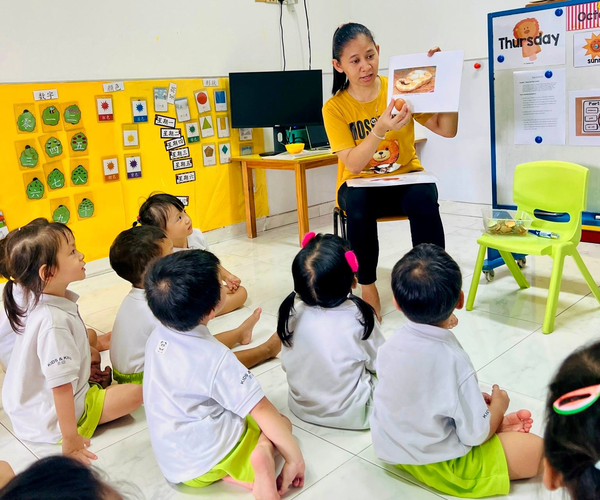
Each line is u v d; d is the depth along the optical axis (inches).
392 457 56.6
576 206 91.7
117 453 67.0
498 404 58.3
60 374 63.2
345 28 96.8
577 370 29.6
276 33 165.9
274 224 173.6
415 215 96.5
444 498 55.2
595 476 29.2
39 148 122.6
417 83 93.0
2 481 50.1
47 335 64.4
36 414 68.1
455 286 53.5
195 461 56.7
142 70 137.5
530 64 103.3
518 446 55.2
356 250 97.1
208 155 154.2
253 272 130.6
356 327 65.6
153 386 58.6
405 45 179.9
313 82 155.9
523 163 106.7
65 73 124.8
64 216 128.8
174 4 141.3
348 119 102.8
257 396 56.8
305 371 67.4
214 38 150.9
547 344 84.4
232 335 90.4
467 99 169.5
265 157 150.5
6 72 116.5
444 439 53.6
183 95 145.9
